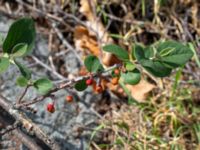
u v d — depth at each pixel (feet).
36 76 2.23
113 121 2.19
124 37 2.40
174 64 1.58
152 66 1.56
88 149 2.11
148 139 2.14
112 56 2.31
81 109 2.20
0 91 2.13
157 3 2.41
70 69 2.33
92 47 2.40
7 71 2.18
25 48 1.52
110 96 2.28
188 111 2.23
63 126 2.13
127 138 2.14
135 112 2.22
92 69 1.62
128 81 1.58
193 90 2.27
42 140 1.64
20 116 1.62
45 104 2.14
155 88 2.28
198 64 2.18
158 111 2.20
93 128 2.17
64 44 2.39
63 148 2.07
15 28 1.56
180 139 2.14
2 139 1.97
